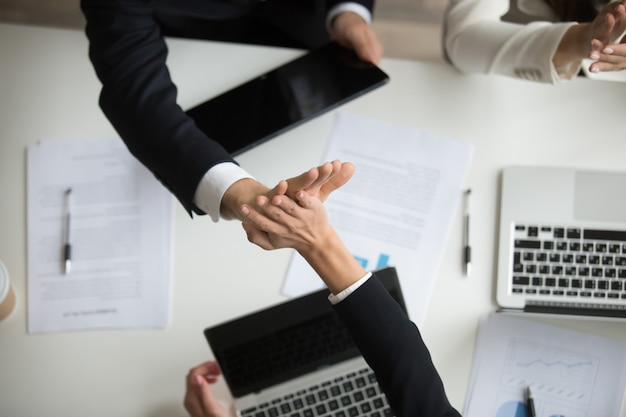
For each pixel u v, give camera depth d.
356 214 1.06
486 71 1.12
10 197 1.07
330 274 0.74
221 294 1.03
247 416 0.94
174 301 1.03
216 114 1.09
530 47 1.06
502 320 1.00
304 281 1.03
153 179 1.08
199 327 1.02
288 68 1.13
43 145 1.09
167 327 1.02
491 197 1.06
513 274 1.01
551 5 1.18
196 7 1.30
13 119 1.11
